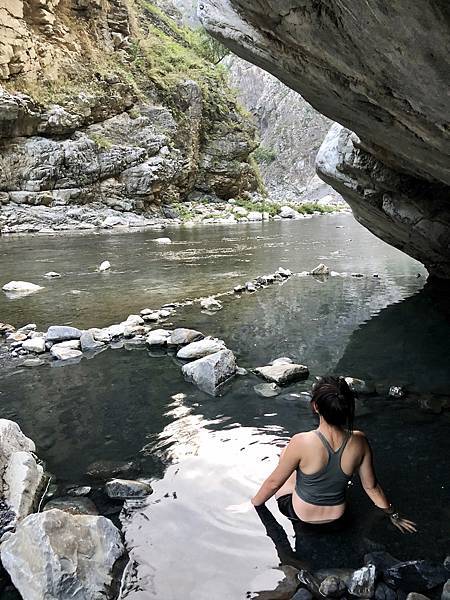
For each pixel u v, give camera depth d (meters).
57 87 24.52
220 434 4.06
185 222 25.06
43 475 3.42
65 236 18.48
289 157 66.38
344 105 4.61
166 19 39.78
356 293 9.27
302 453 2.92
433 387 5.00
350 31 3.37
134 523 2.97
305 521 2.96
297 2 3.64
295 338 6.59
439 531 2.90
